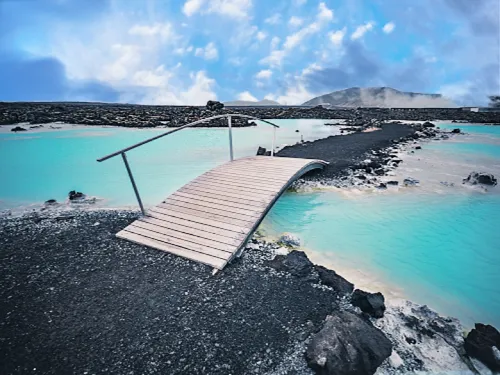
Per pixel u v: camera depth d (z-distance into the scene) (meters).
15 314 4.04
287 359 3.36
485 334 3.56
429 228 7.16
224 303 4.24
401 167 12.70
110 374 3.18
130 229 6.29
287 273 5.00
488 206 8.44
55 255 5.54
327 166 12.25
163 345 3.53
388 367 3.27
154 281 4.74
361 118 36.50
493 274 5.42
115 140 19.34
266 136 21.86
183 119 29.38
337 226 7.25
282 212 8.08
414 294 4.80
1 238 6.25
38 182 10.67
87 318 3.96
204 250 5.46
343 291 4.55
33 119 28.77
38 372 3.21
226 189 7.71
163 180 10.87
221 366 3.27
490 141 19.97
